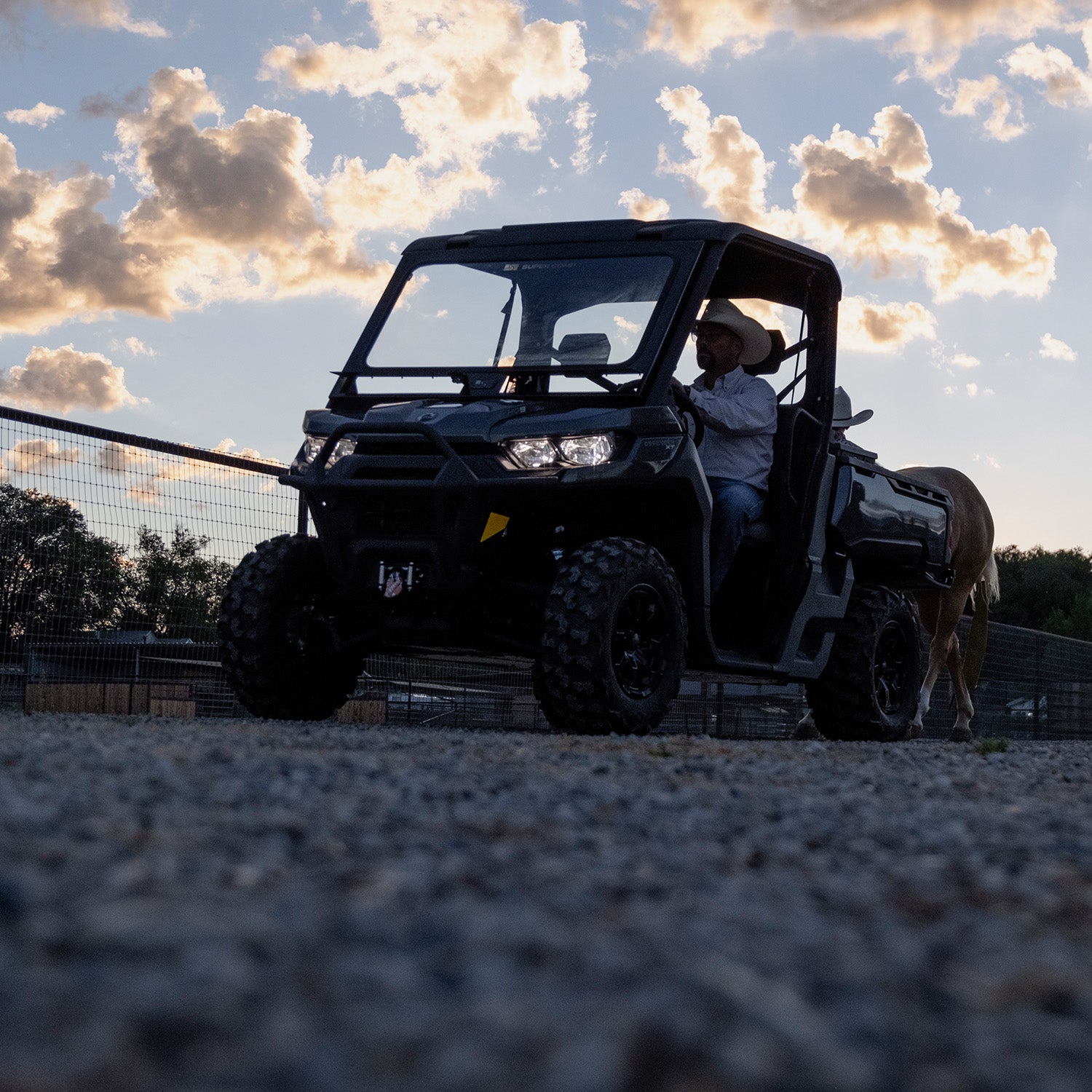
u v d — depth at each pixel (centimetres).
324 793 242
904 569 712
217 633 580
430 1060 85
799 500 623
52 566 689
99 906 132
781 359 652
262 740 375
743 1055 89
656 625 527
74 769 255
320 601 588
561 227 609
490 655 559
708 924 143
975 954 139
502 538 512
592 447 510
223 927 125
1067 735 1473
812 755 434
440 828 209
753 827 233
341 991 105
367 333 598
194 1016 92
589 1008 102
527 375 553
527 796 253
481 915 138
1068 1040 103
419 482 511
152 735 378
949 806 286
